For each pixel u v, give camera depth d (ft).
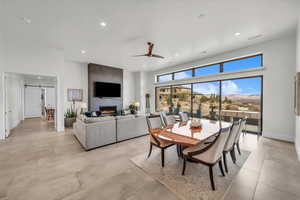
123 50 15.46
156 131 8.74
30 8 8.18
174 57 17.70
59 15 8.92
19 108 21.81
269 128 12.89
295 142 10.53
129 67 24.07
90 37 12.23
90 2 7.66
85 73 21.68
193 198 5.44
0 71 12.49
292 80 11.58
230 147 7.59
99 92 22.26
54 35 11.88
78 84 21.08
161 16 9.00
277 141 11.97
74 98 20.74
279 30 10.77
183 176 6.95
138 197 5.51
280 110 12.23
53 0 7.47
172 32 11.16
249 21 9.53
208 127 9.34
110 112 23.62
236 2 7.62
